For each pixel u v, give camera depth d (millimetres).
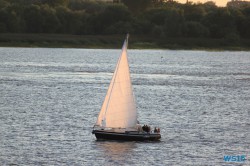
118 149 169250
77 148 169500
